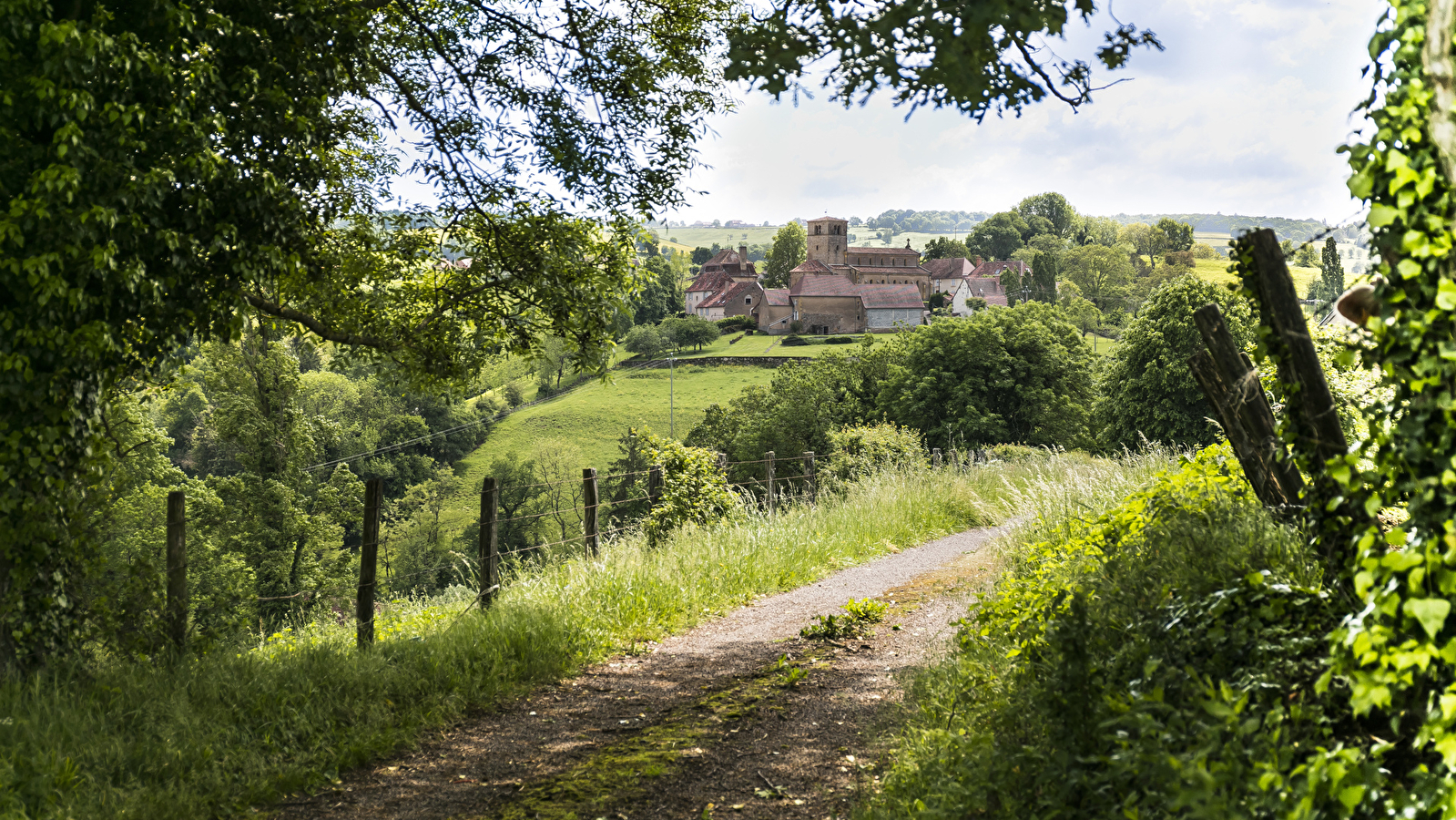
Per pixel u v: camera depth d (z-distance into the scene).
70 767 4.65
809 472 17.05
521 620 7.61
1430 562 2.57
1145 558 5.27
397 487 66.62
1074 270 152.62
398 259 12.16
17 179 6.14
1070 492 10.52
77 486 6.47
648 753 5.27
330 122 9.14
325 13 7.93
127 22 6.70
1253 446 5.07
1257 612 3.87
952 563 11.45
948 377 50.44
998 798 3.85
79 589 6.49
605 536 12.39
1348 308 3.06
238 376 31.03
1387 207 2.67
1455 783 2.43
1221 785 2.74
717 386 93.19
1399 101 2.71
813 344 114.75
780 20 3.62
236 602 7.11
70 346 5.98
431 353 12.08
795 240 170.12
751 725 5.70
